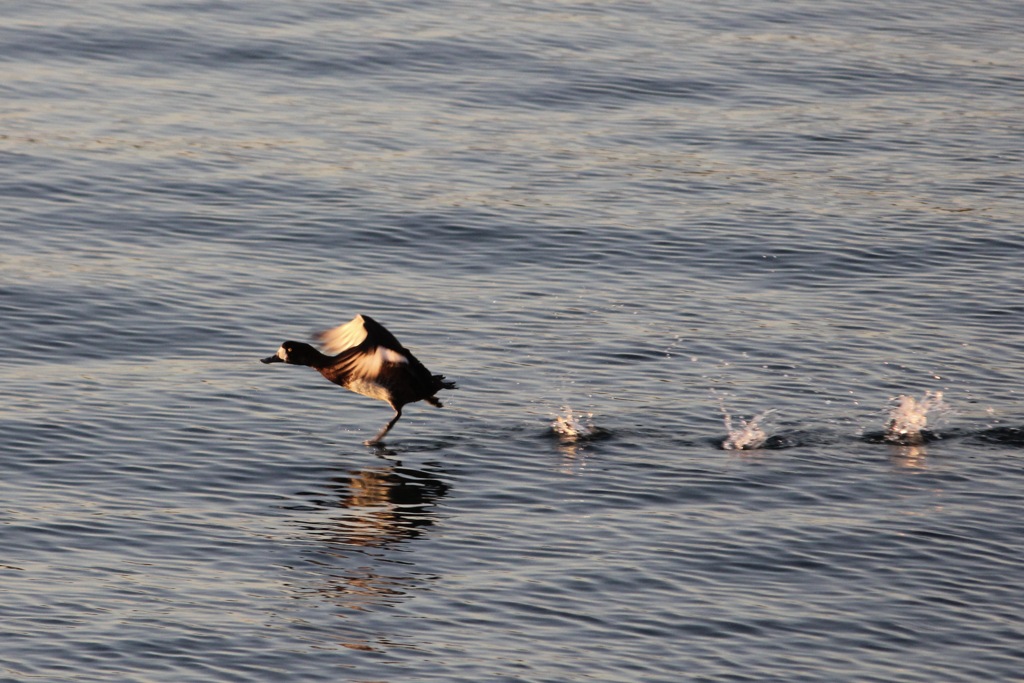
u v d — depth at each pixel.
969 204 26.16
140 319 20.09
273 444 16.55
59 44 32.41
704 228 24.61
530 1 38.16
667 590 13.30
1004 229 24.97
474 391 18.45
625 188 26.28
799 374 19.31
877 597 13.34
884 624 12.85
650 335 20.47
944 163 28.31
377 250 23.27
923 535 14.69
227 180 25.62
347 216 24.44
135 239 23.06
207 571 13.39
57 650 11.80
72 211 23.97
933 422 17.92
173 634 12.16
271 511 14.83
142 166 26.02
